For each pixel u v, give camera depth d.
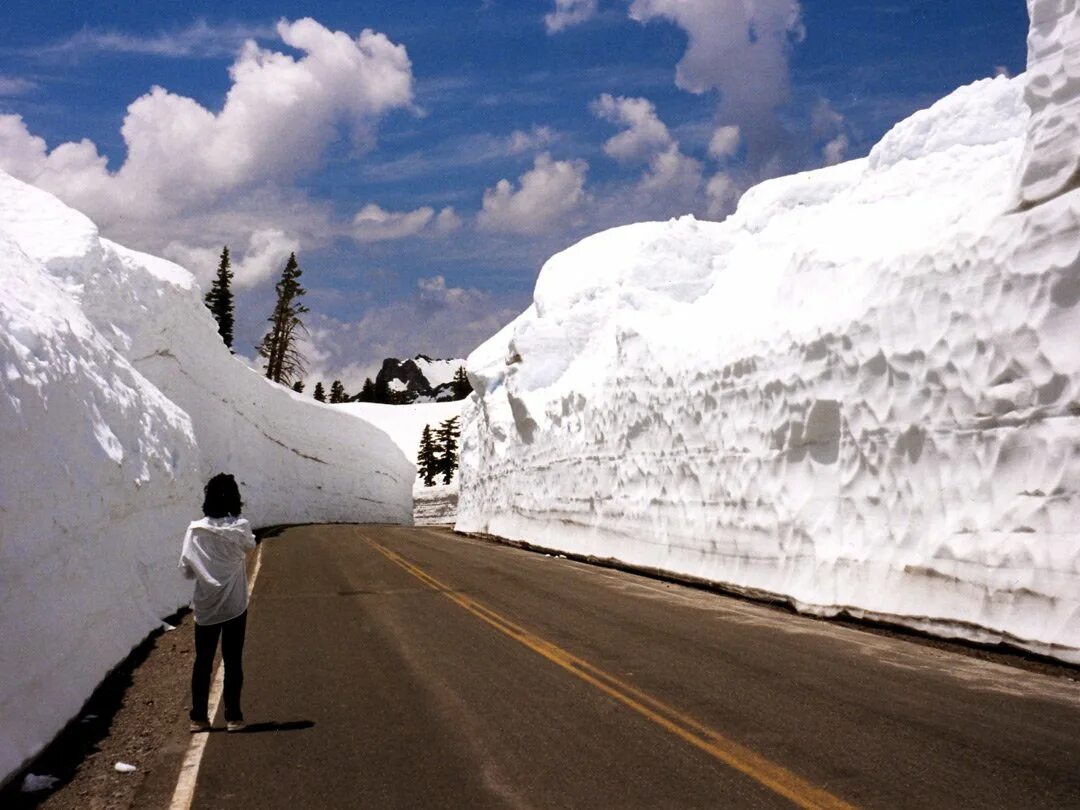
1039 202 9.37
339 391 155.38
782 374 13.73
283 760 5.49
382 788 4.93
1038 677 7.66
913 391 10.83
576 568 18.98
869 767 5.10
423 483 83.56
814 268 14.08
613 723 6.13
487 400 35.44
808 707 6.54
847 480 12.05
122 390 12.73
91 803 4.83
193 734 6.15
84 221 19.33
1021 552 8.84
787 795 4.64
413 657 8.61
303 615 11.49
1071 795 4.62
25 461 6.64
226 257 77.31
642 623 10.77
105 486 9.34
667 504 17.72
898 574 10.55
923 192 15.53
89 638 7.45
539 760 5.34
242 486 35.72
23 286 11.04
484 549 24.95
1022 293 9.34
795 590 12.46
